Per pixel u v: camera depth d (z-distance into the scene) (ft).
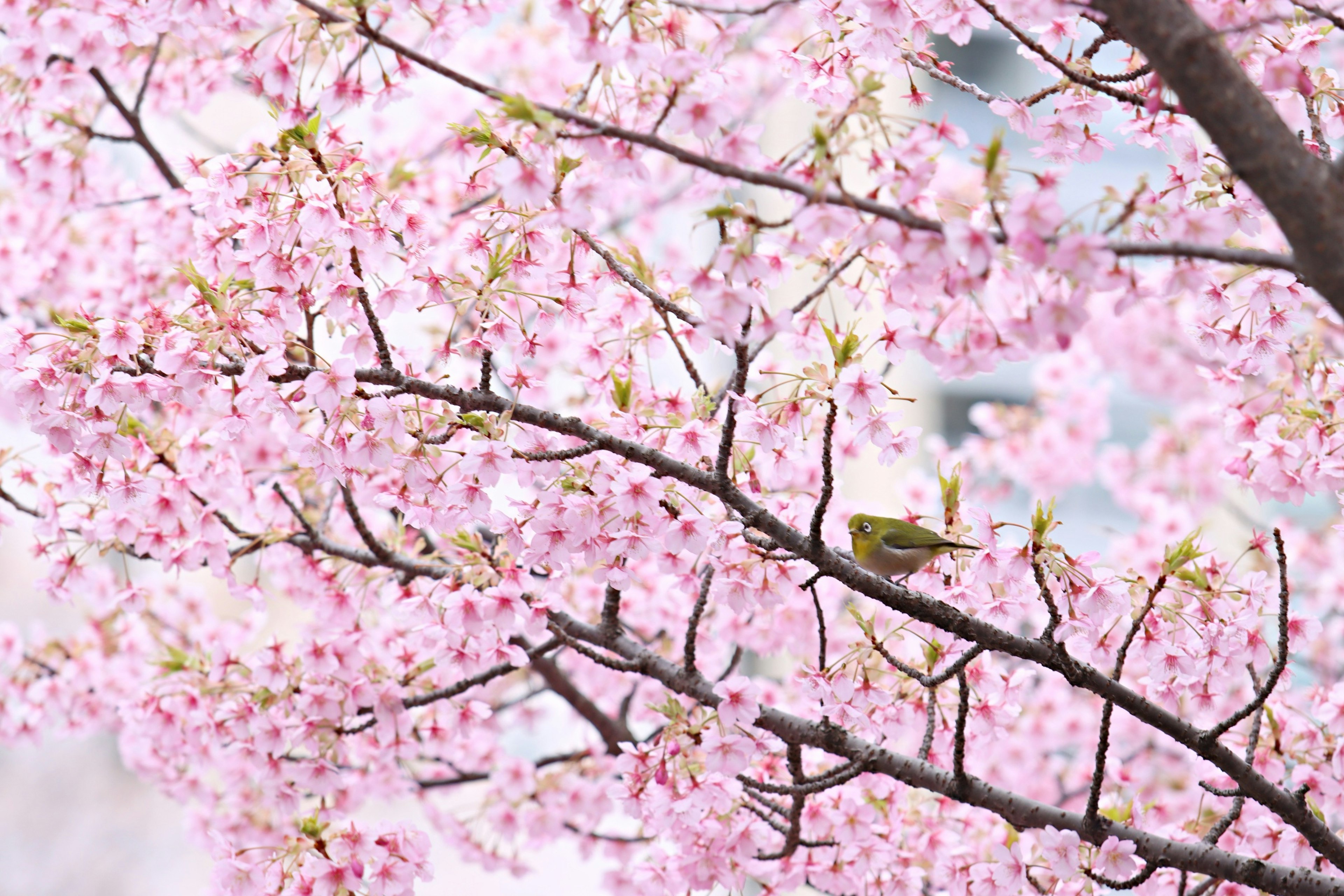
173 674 31.78
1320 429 25.55
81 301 41.83
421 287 24.25
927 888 31.42
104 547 30.19
